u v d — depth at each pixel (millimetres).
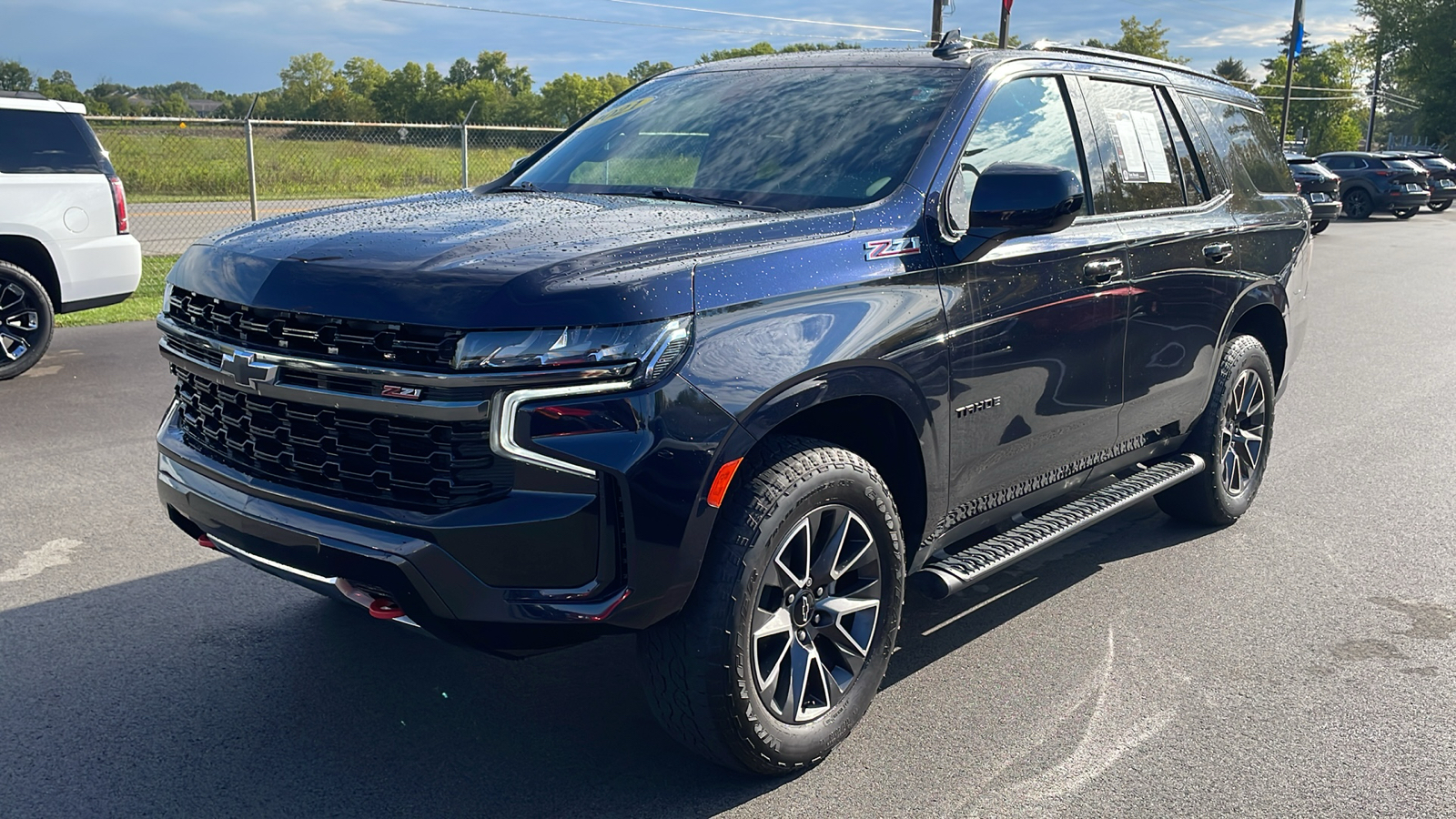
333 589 2748
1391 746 3203
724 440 2639
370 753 3096
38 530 4863
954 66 3727
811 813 2832
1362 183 30703
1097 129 4078
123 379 7996
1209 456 4848
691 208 3270
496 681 3539
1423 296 14164
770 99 3891
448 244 2760
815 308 2881
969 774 3027
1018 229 3309
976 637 3943
